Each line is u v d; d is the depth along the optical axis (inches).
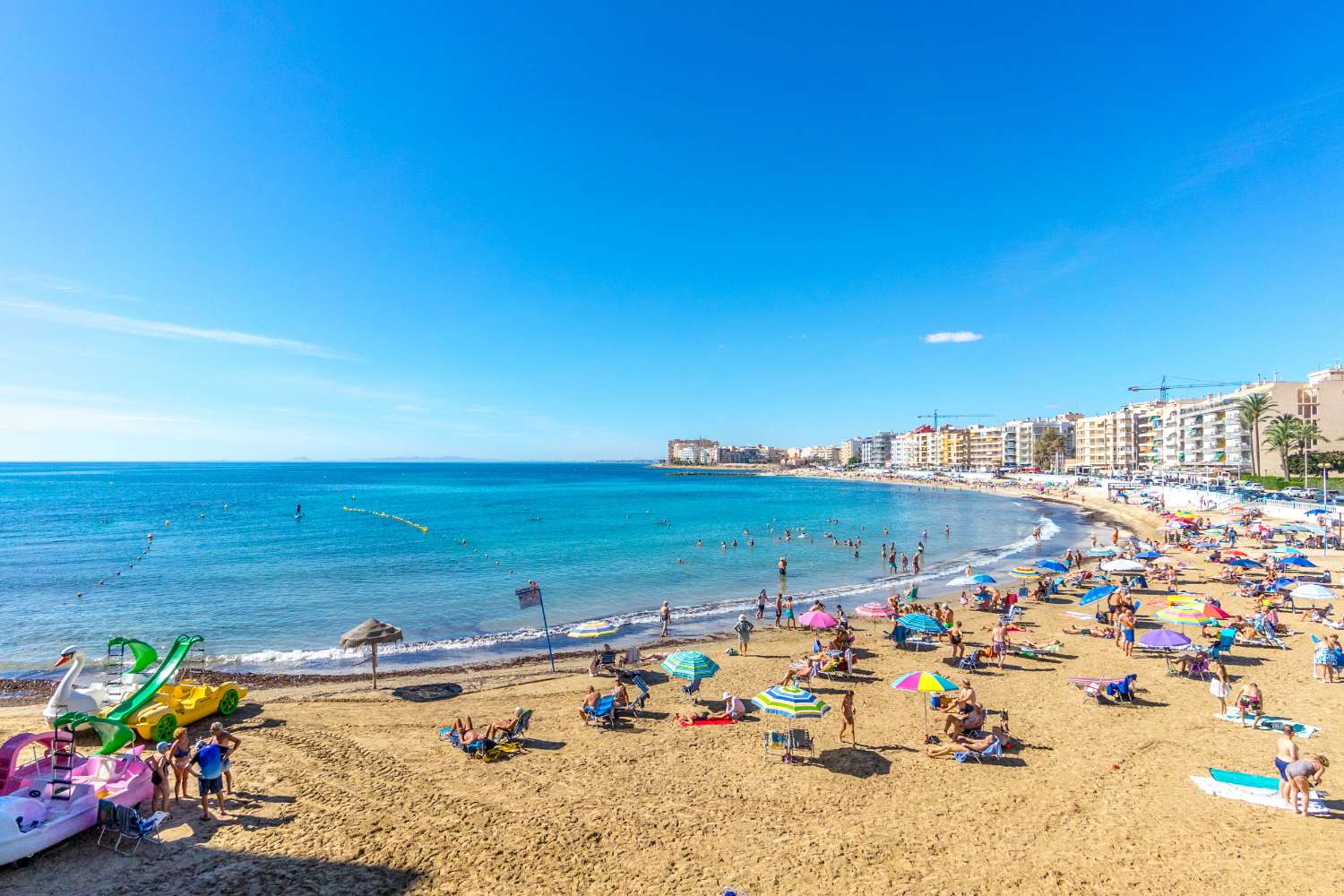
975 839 493.4
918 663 975.0
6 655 1124.5
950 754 642.2
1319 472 3752.5
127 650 1139.3
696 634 1238.9
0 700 882.1
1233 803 538.6
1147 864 457.4
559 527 3272.6
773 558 2258.9
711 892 431.2
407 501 5157.5
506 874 450.3
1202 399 5841.5
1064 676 892.6
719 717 751.1
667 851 478.6
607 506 4704.7
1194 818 516.4
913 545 2625.5
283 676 980.6
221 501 5029.5
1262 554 1660.9
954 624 1160.8
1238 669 898.7
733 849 481.4
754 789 576.7
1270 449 4089.6
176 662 572.7
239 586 1733.5
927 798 557.6
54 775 474.3
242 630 1293.1
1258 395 4160.9
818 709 611.5
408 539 2736.2
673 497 5851.4
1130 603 1170.0
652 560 2206.0
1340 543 1905.8
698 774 607.8
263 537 2817.4
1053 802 547.8
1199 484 4215.1
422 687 880.9
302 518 3676.2
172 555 2290.8
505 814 531.5
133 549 2425.0
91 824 478.9
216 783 524.4
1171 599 1073.5
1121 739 675.4
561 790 575.2
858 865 460.4
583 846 485.4
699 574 1940.2
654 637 1227.9
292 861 462.3
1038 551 2429.9
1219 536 2198.6
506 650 1146.7
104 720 493.0
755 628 1280.8
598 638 1218.0
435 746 671.8
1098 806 538.6
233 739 564.1
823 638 1161.4
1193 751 643.5
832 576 1921.8
